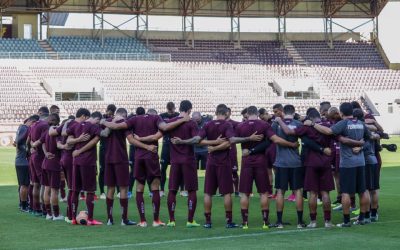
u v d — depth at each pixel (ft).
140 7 190.39
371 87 188.85
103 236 37.81
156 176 41.52
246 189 40.50
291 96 183.42
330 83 187.93
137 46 191.31
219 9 196.95
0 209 51.62
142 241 35.86
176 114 53.98
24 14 186.39
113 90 170.50
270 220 44.27
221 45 198.80
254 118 40.52
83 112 42.91
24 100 159.63
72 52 180.55
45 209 46.78
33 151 47.19
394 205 51.44
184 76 181.57
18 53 172.45
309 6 202.49
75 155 42.80
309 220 44.24
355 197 51.11
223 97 177.58
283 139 40.78
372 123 43.29
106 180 42.47
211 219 45.01
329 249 32.63
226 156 40.75
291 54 199.93
